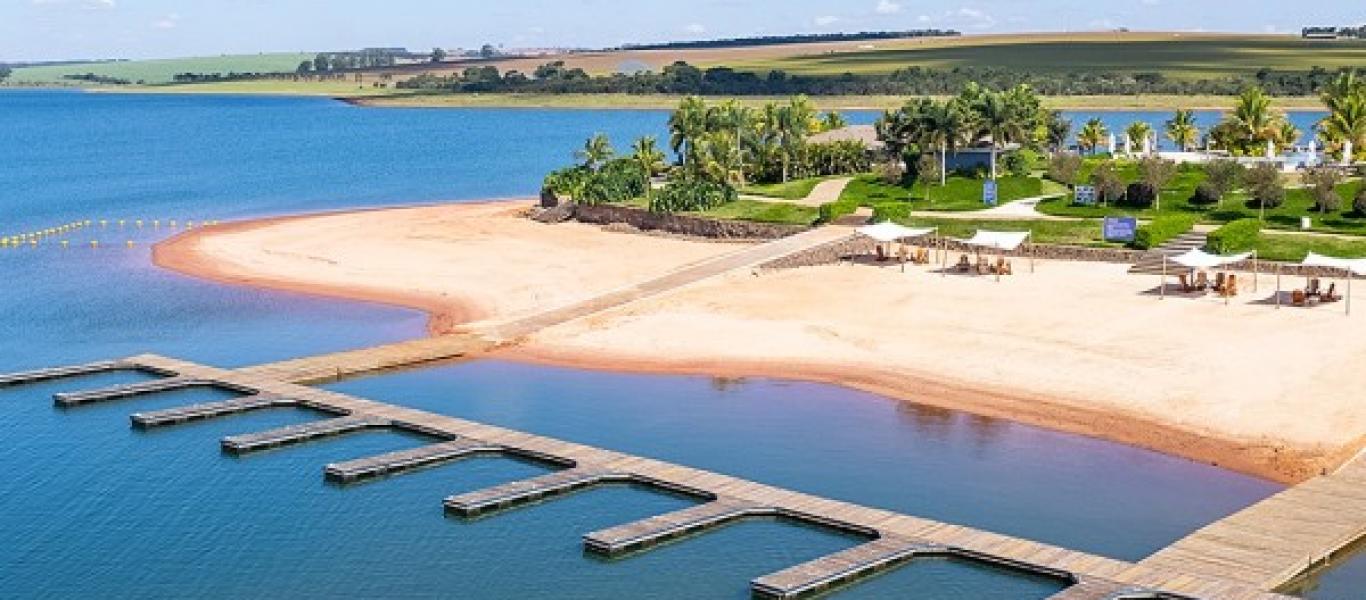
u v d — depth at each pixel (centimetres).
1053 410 6294
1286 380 6488
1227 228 9075
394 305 9200
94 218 14325
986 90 12938
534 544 4838
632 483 5419
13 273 10762
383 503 5247
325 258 11138
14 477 5556
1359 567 4531
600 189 13000
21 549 4809
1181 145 15388
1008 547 4625
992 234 9200
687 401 6675
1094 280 8769
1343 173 11162
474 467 5656
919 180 12300
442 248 11500
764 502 5100
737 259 9675
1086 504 5178
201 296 9681
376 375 7250
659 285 9081
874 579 4506
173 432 6153
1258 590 4222
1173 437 5869
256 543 4859
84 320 8894
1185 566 4431
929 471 5591
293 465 5688
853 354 7356
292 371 7088
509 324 8231
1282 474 5397
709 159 12812
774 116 13950
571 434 6194
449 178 19025
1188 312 7812
